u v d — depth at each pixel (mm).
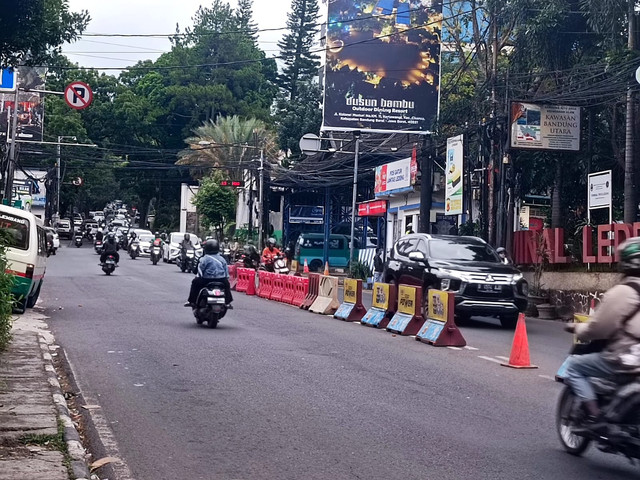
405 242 21312
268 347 14250
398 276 20562
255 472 6789
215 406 9352
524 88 27250
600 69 24344
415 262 19797
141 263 49531
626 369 6574
